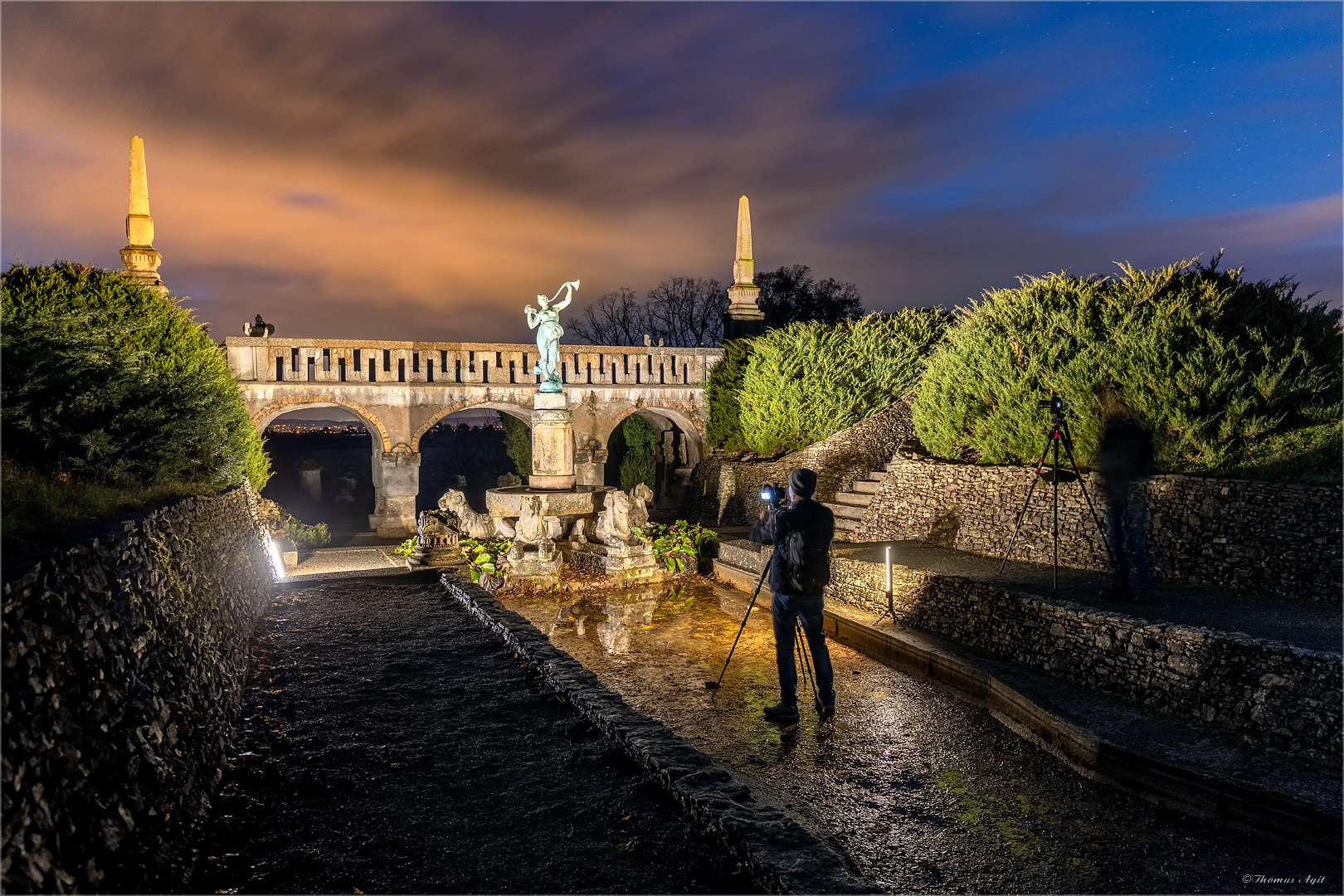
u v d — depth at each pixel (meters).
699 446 26.06
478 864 4.27
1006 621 9.07
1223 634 6.85
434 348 23.22
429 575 13.71
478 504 33.25
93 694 3.73
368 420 22.39
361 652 8.66
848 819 5.78
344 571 13.71
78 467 7.18
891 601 10.44
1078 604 8.39
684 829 4.73
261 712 6.67
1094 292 12.38
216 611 7.09
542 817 4.85
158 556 5.78
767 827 4.43
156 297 14.65
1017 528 10.54
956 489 13.18
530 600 13.53
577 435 24.55
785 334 22.27
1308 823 5.22
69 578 4.05
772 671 9.45
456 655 8.53
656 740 5.80
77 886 2.95
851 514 15.68
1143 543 8.85
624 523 15.33
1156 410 10.61
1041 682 8.07
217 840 4.43
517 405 23.97
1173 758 6.07
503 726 6.41
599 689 6.95
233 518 10.23
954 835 5.55
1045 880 4.95
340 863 4.24
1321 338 10.12
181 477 9.39
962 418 13.82
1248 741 6.39
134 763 3.81
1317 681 6.10
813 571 7.64
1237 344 10.32
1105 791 6.24
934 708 8.23
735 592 14.11
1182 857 5.22
